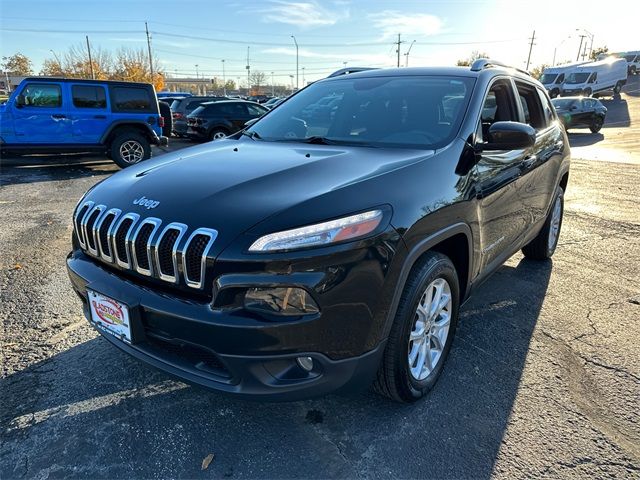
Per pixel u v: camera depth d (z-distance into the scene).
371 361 2.07
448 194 2.40
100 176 9.73
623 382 2.71
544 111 4.20
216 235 1.88
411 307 2.21
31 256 4.64
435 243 2.29
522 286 4.07
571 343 3.13
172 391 2.57
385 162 2.40
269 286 1.82
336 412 2.42
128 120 10.66
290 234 1.84
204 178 2.29
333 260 1.86
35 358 2.87
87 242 2.37
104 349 2.97
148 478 2.01
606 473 2.05
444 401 2.51
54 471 2.04
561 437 2.26
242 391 1.91
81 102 10.18
